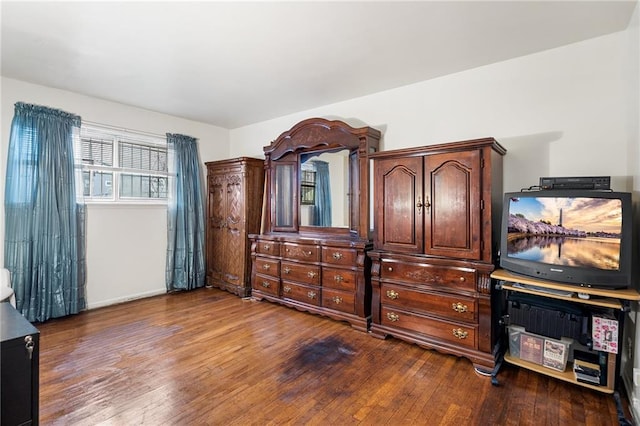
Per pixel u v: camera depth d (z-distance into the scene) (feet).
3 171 10.18
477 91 9.39
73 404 6.22
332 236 11.67
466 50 8.34
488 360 7.47
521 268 7.25
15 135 10.22
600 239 6.39
